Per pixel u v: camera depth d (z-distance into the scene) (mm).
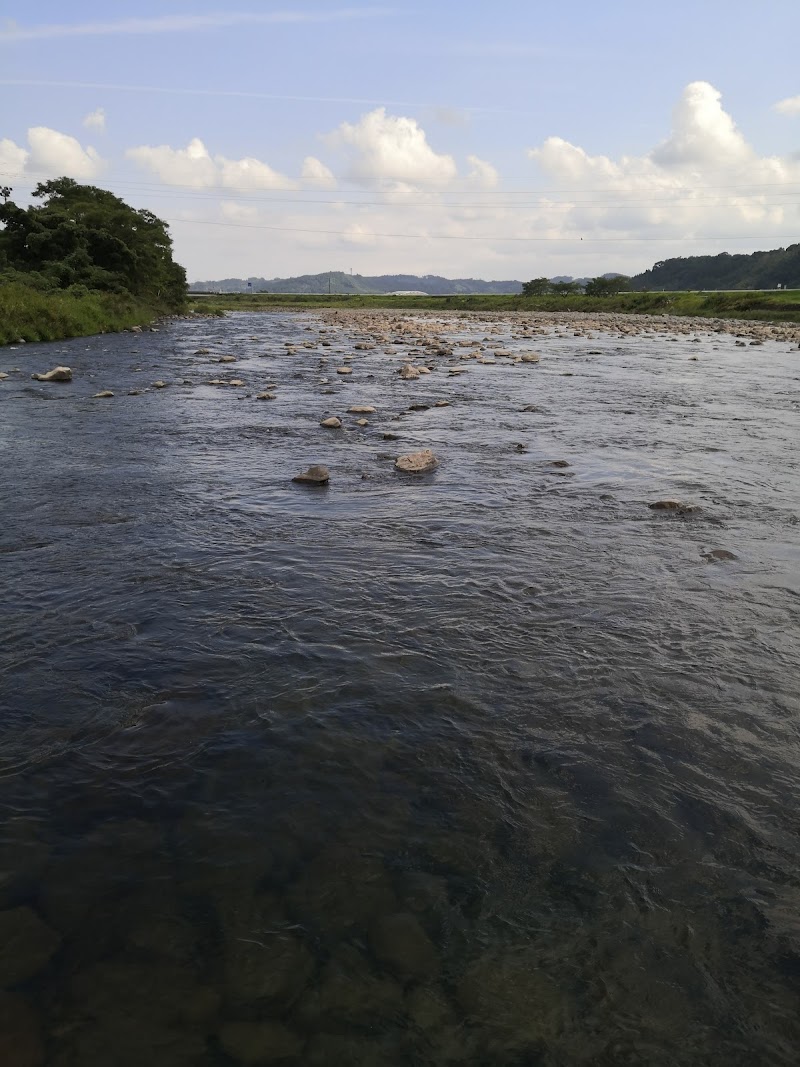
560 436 13438
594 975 2789
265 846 3406
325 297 142000
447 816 3619
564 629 5602
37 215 54688
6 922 2953
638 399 18219
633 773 3955
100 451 11508
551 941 2934
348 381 21062
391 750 4121
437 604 6020
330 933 2949
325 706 4523
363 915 3037
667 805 3715
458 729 4316
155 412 15203
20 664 4930
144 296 61906
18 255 53719
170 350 29875
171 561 6855
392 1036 2539
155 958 2814
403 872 3270
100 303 43594
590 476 10492
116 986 2695
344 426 14047
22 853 3320
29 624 5504
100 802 3674
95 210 63688
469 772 3947
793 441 13180
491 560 7059
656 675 4945
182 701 4547
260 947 2873
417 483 9969
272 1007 2633
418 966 2809
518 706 4559
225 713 4438
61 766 3936
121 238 65000
